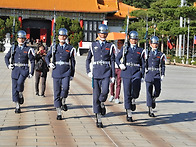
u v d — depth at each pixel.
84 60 43.94
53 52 9.11
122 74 9.13
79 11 69.06
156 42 9.99
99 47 8.54
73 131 7.89
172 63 42.62
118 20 75.56
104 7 71.25
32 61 9.83
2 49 62.59
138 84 9.05
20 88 9.68
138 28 56.72
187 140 7.46
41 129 7.98
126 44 9.22
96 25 71.06
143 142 7.18
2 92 13.77
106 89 8.34
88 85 17.09
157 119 9.50
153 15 54.19
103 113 8.56
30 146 6.64
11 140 7.02
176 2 44.22
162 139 7.47
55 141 7.04
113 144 6.96
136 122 9.07
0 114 9.57
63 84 9.00
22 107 10.70
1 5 67.31
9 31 59.34
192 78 23.42
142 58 9.28
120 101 12.40
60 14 69.75
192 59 44.19
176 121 9.31
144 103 12.12
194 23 44.19
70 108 10.69
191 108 11.38
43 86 13.01
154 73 9.89
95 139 7.28
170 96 14.23
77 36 61.16
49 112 10.02
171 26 45.97
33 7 68.19
